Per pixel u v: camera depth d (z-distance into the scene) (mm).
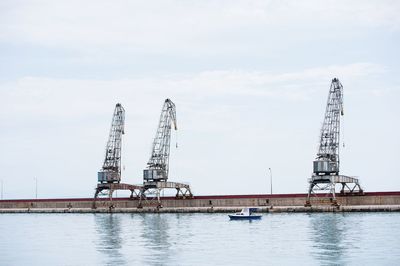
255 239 119188
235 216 182250
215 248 105125
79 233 143000
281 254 95500
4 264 91438
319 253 95500
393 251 95938
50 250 107188
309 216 190000
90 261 92125
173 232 139875
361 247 101625
